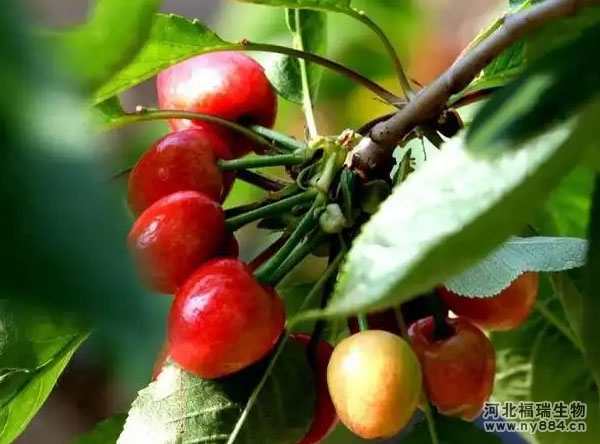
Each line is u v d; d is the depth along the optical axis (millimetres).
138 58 226
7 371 223
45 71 82
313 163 231
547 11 189
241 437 220
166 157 228
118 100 234
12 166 79
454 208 155
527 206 156
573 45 167
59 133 83
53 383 234
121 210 88
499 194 152
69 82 86
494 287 221
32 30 82
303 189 229
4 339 214
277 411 223
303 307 221
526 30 198
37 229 79
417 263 148
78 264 79
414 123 225
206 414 220
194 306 204
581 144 158
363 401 205
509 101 166
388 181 233
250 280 207
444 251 148
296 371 226
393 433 208
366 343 207
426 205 158
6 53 80
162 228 211
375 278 152
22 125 81
